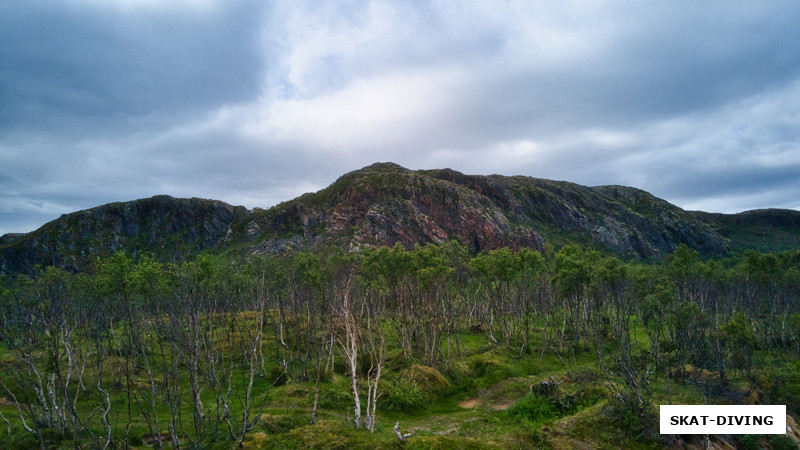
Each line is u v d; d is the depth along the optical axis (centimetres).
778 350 4416
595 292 4747
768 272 5191
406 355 3809
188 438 1898
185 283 2298
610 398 2233
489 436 2047
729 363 3375
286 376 3139
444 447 1738
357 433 1950
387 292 4569
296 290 4206
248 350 3734
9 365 2727
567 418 2145
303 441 1827
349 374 3275
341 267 4222
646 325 3316
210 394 2842
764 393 2764
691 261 5631
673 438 1928
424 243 14525
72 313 2755
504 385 3319
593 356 4297
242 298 4616
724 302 6047
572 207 19388
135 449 1823
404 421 2522
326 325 3691
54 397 2084
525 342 4406
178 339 2280
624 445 1884
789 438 2078
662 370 3472
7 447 1806
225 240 16925
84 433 2023
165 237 18700
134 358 3131
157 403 2616
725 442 1988
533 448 1848
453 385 3253
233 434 1817
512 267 4600
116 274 2917
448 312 4991
